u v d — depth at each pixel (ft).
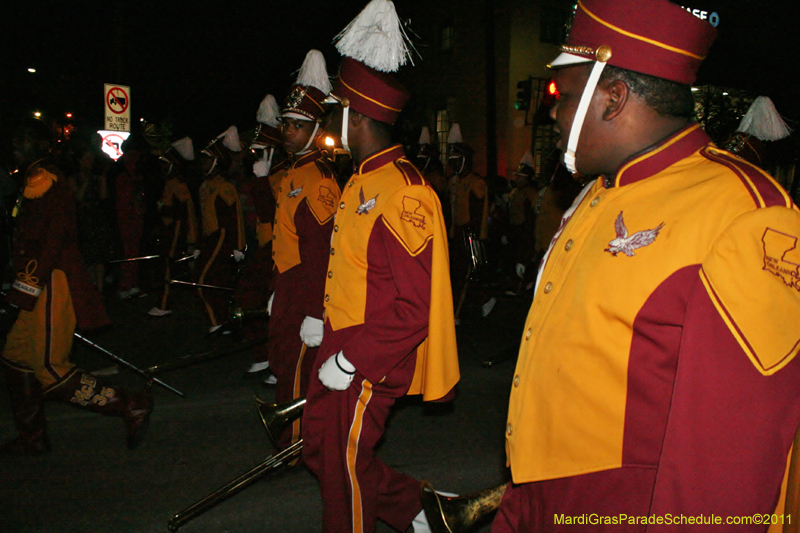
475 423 16.08
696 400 3.89
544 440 4.86
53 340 12.36
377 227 8.16
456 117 71.46
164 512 11.27
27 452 13.32
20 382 13.00
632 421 4.38
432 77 73.92
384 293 8.18
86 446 13.98
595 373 4.52
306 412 8.87
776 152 34.14
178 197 26.81
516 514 5.42
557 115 5.07
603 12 4.65
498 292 37.06
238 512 11.39
